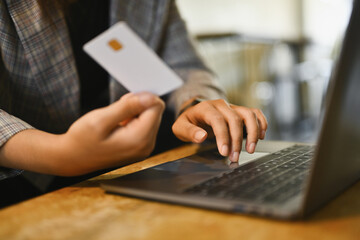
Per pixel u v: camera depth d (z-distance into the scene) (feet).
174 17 3.67
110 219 1.26
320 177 1.15
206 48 10.50
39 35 2.55
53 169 1.66
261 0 12.67
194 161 1.92
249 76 11.96
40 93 2.70
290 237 1.03
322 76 12.46
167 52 3.58
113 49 1.26
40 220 1.29
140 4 3.28
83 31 3.19
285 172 1.55
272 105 12.43
